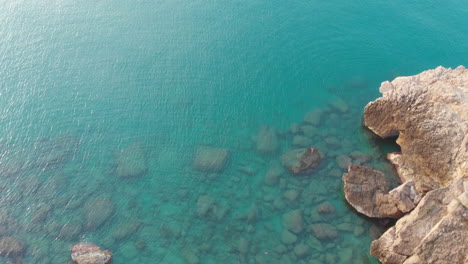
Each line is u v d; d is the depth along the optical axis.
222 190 28.39
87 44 40.19
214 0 46.06
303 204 27.12
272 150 30.86
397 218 25.48
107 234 25.78
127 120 33.53
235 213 26.88
